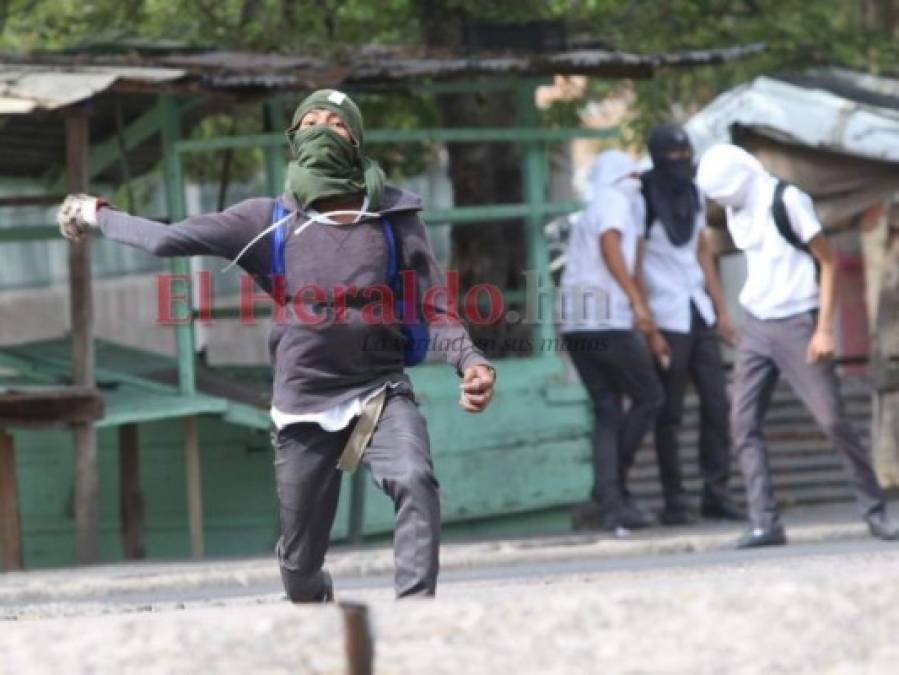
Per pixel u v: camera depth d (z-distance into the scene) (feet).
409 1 133.80
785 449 135.33
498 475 118.52
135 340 182.19
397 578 54.75
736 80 146.92
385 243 55.21
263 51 125.59
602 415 110.93
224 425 116.98
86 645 41.75
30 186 132.16
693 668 40.91
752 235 94.07
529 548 103.24
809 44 144.15
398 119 139.64
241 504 116.78
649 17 142.51
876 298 124.98
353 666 41.24
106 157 125.49
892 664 40.78
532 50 120.26
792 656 41.16
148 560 111.04
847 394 144.46
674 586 44.29
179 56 118.11
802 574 48.83
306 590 58.29
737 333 116.47
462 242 131.85
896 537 96.37
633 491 130.11
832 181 119.96
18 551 108.68
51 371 116.16
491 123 133.59
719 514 116.06
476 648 41.68
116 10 140.15
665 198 112.06
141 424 117.08
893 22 154.20
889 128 118.01
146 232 54.70
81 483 106.93
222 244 54.85
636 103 156.35
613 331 109.40
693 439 134.82
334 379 55.47
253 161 145.89
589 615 42.42
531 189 120.57
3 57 110.93
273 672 41.09
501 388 118.93
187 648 41.50
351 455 55.52
